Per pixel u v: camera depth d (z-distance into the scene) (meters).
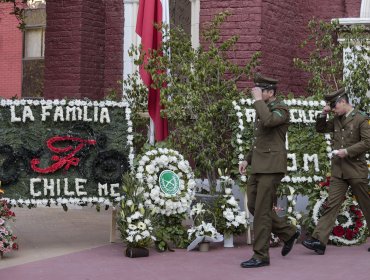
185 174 9.20
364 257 8.49
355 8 11.84
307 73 12.05
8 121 8.88
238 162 9.51
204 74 9.74
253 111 9.59
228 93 9.79
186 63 9.95
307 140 9.86
